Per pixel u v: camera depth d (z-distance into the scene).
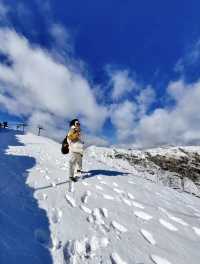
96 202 6.82
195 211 7.94
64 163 12.44
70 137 8.80
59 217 5.43
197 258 4.55
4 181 6.98
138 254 4.39
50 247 4.17
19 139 24.14
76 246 4.33
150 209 6.91
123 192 8.30
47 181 8.21
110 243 4.60
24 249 3.87
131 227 5.48
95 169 11.90
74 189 7.75
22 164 10.22
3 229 4.25
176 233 5.54
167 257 4.43
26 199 6.07
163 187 11.53
